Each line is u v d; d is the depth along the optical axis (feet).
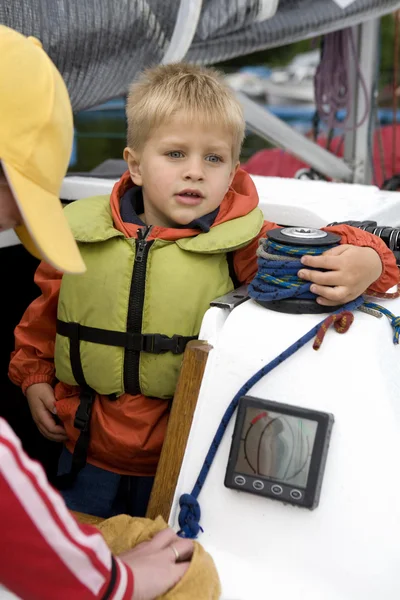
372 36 9.02
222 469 3.79
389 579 3.45
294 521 3.62
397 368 3.91
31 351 5.09
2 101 3.00
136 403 4.57
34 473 2.82
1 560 2.84
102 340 4.48
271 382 3.77
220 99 4.52
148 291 4.42
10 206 3.16
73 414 4.79
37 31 5.01
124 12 5.40
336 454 3.60
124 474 4.79
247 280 4.80
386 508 3.51
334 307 3.94
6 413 6.20
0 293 6.20
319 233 4.11
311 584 3.55
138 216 4.91
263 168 13.37
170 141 4.47
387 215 5.67
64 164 3.23
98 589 2.95
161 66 4.94
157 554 3.35
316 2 7.57
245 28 6.82
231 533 3.73
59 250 3.13
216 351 3.94
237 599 3.53
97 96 5.90
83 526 3.07
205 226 4.51
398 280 4.25
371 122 9.41
